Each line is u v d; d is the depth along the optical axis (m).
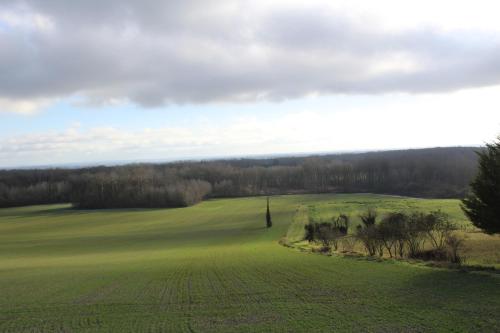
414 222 33.25
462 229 42.91
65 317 16.52
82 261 42.12
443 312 13.84
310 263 26.98
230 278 23.50
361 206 91.56
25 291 23.02
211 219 91.94
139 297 19.64
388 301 15.70
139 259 41.03
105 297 20.11
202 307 16.89
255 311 15.75
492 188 27.12
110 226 87.88
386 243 33.91
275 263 28.56
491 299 14.88
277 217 86.94
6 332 14.80
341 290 18.11
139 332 13.93
